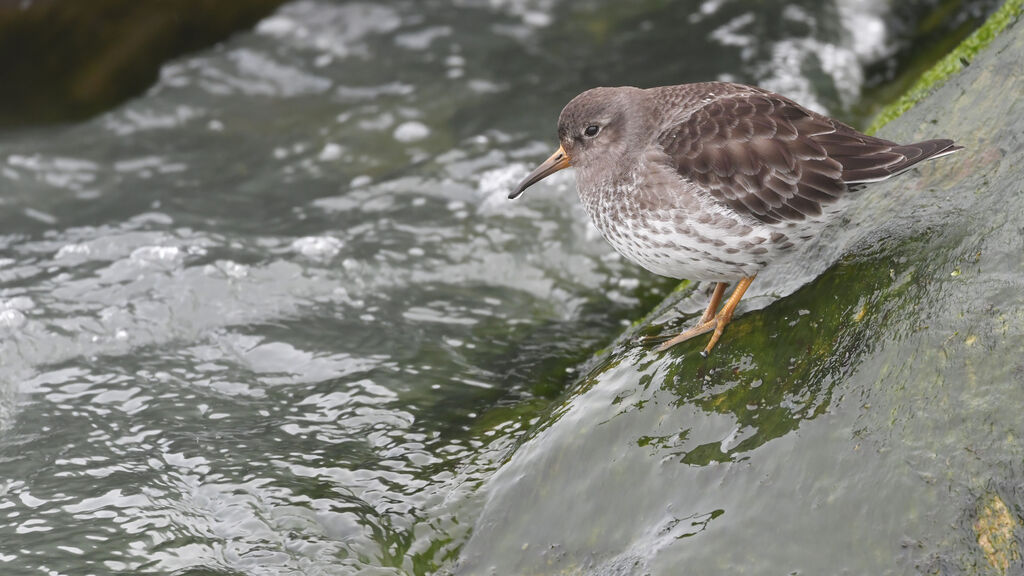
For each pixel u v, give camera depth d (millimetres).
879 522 7125
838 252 8961
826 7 17719
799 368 8195
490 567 8352
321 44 18688
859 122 14852
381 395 10539
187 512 8945
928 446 7215
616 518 8172
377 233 13555
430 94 16906
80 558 8422
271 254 13117
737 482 7805
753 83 15953
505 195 14094
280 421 10188
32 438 10086
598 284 12727
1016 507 6836
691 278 9273
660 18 18328
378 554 8531
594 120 9781
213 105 17266
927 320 7754
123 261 13008
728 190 8523
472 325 11938
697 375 8617
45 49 16969
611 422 8625
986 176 8531
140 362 11289
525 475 8742
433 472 9281
